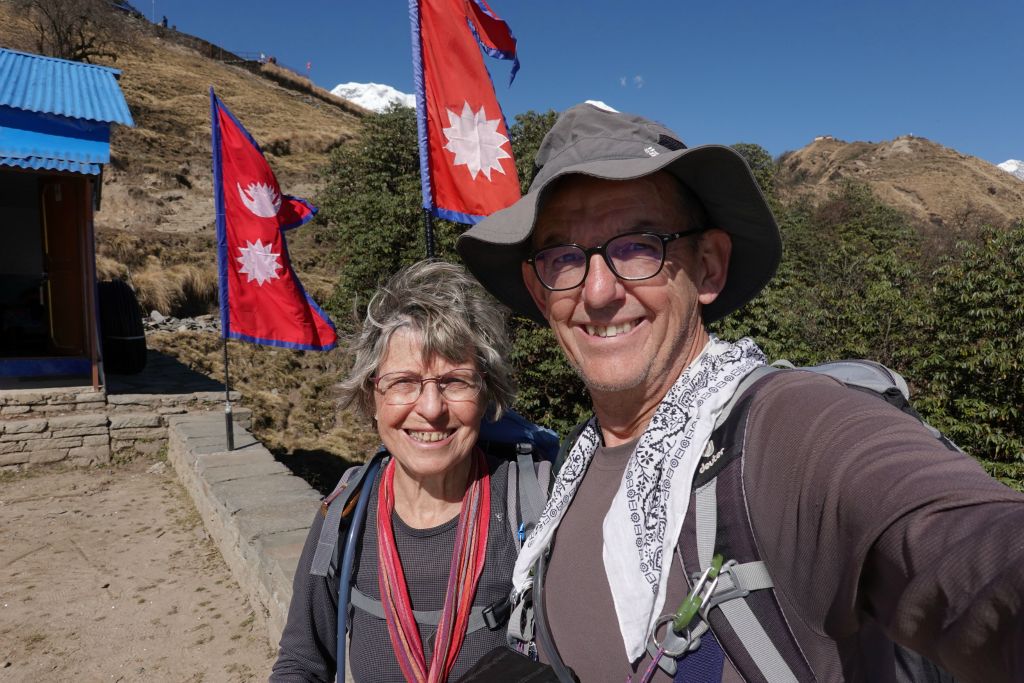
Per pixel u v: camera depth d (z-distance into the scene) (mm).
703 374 946
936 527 558
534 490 1497
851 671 747
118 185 31250
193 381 10070
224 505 5219
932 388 12352
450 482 1534
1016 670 492
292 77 77875
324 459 11422
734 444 813
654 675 840
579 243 1075
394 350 1477
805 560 708
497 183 4191
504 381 1572
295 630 1546
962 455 643
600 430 1200
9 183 10086
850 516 635
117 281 10383
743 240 1112
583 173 988
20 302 10977
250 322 6684
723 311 1275
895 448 646
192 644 4066
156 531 5809
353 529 1513
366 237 16516
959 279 12391
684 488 832
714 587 771
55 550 5383
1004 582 493
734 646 759
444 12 4023
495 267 1419
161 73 55188
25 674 3736
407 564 1482
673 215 1055
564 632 1046
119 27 49625
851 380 896
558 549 1115
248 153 6500
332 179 32312
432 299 1459
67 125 7613
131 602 4574
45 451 7449
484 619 1421
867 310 15070
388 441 1509
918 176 114812
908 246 36844
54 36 42188
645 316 1049
